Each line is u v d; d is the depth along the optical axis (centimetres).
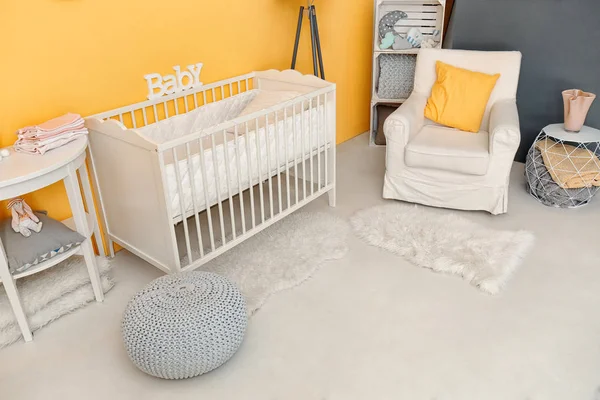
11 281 203
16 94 223
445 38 427
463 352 202
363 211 309
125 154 225
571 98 304
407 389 186
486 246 267
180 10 276
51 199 248
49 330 222
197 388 190
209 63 303
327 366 198
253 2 319
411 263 261
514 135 277
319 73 387
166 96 279
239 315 194
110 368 201
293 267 256
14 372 200
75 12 232
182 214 227
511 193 330
